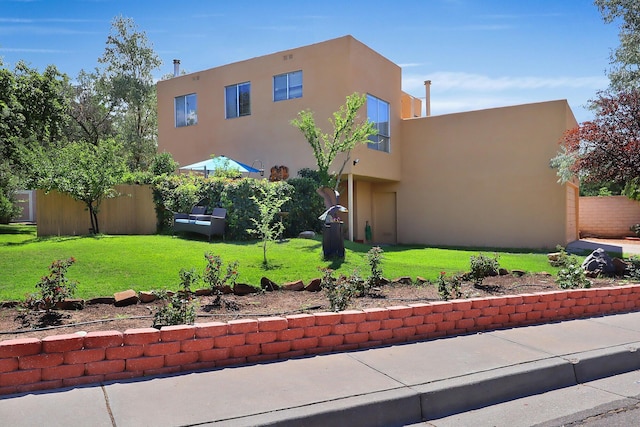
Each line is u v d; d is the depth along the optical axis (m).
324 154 16.11
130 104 32.47
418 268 9.96
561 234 17.69
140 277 7.73
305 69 18.16
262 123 19.27
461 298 7.07
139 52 32.53
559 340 6.06
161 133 22.55
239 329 4.96
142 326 5.34
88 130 32.69
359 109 17.39
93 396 4.00
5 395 3.97
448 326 6.29
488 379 4.63
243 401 3.96
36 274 7.71
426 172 20.23
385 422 4.04
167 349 4.61
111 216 14.82
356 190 19.94
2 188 22.73
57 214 14.27
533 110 18.16
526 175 18.28
